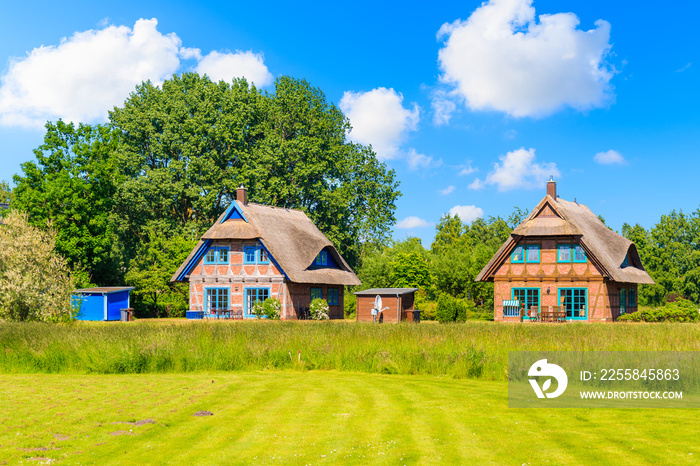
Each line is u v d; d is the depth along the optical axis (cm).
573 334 1917
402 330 2033
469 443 844
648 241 7675
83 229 4728
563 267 3925
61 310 3053
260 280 4056
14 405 1153
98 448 842
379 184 6562
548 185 4078
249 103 6162
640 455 779
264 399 1196
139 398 1222
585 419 991
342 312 4706
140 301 4784
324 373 1675
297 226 4488
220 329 2102
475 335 1923
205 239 4116
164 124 5759
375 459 773
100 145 4862
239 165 5984
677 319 3475
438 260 5403
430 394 1245
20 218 3344
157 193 5562
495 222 8544
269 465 759
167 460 786
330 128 6525
